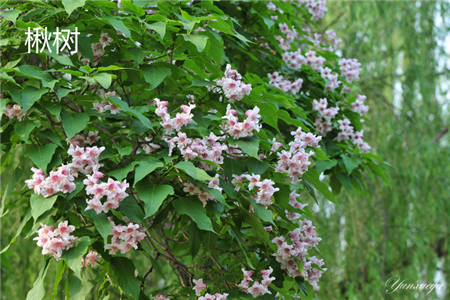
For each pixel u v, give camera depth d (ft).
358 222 13.14
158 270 7.85
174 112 7.91
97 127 8.55
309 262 8.09
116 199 7.13
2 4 7.84
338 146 9.93
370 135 13.80
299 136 8.02
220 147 7.54
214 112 8.05
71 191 7.19
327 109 9.90
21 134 7.27
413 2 14.79
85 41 7.77
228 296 7.92
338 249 13.12
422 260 13.29
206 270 8.74
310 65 10.43
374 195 13.82
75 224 8.75
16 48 7.79
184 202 7.41
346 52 14.19
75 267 7.04
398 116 14.29
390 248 13.62
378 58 14.14
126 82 8.46
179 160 7.55
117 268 7.42
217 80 7.79
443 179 13.96
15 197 11.26
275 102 8.61
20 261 12.07
